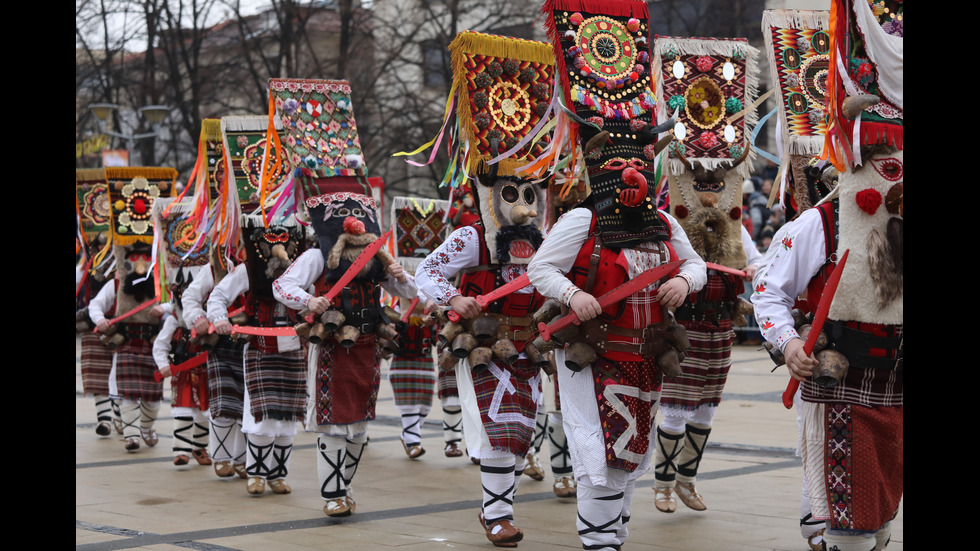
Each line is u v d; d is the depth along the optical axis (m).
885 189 4.26
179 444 9.18
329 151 7.16
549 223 5.95
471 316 5.90
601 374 4.80
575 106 5.00
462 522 6.63
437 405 13.05
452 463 9.21
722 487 7.54
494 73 6.21
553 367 6.01
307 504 7.33
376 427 11.55
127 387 10.05
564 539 6.12
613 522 4.86
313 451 9.96
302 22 29.59
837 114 4.28
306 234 7.69
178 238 9.30
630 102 5.07
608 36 5.16
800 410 4.67
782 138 6.27
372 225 7.02
